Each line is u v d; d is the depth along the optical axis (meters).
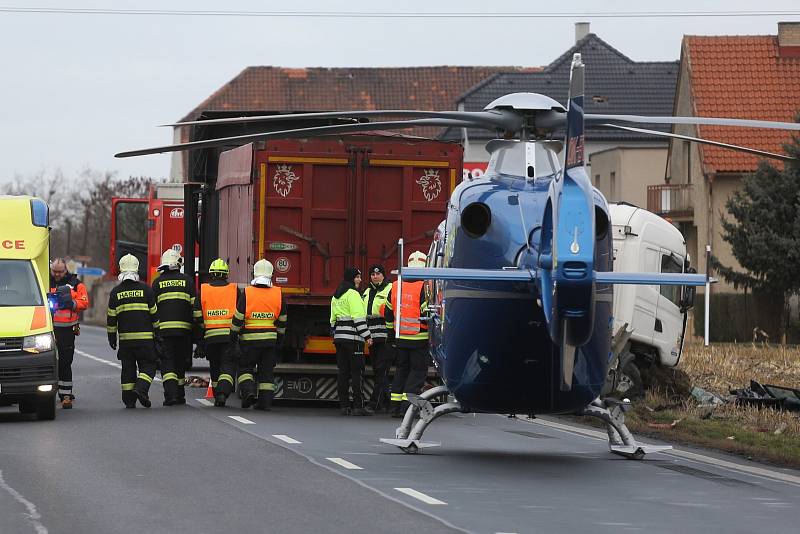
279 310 51.72
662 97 178.38
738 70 138.88
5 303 48.03
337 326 50.78
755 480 35.47
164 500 29.31
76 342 110.44
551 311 31.66
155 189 83.31
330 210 52.09
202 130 66.25
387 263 52.38
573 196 31.12
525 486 32.62
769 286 113.69
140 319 52.12
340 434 43.66
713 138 132.50
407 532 25.66
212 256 65.12
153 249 80.44
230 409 52.22
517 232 34.22
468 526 26.41
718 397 57.56
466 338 34.84
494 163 35.97
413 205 52.38
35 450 38.22
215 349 53.94
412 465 36.06
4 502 28.95
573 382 34.47
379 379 52.03
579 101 31.28
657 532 26.42
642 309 60.91
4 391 45.91
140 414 49.62
